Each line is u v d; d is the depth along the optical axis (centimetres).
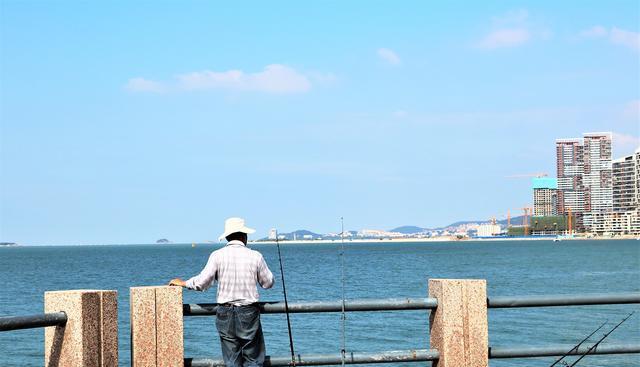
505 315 3400
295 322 3247
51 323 629
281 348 2547
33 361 2389
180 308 698
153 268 10425
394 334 2880
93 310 655
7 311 4319
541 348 747
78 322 642
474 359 730
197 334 2898
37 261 14562
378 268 9194
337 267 9644
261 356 717
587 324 3023
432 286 759
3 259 16550
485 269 8656
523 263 10306
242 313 704
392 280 6675
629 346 750
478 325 731
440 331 739
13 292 5800
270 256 16212
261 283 725
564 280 6512
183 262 13275
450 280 737
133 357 687
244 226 734
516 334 2794
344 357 725
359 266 9869
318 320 3316
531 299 742
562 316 3325
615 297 742
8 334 2984
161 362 691
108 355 667
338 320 3309
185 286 714
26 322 598
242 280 710
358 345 2603
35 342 2775
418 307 743
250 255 718
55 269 10206
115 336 677
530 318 3275
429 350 742
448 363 729
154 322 691
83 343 642
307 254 17850
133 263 12838
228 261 711
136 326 688
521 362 2173
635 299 743
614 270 8225
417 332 2931
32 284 6838
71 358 642
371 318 3381
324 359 722
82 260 15075
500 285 5931
